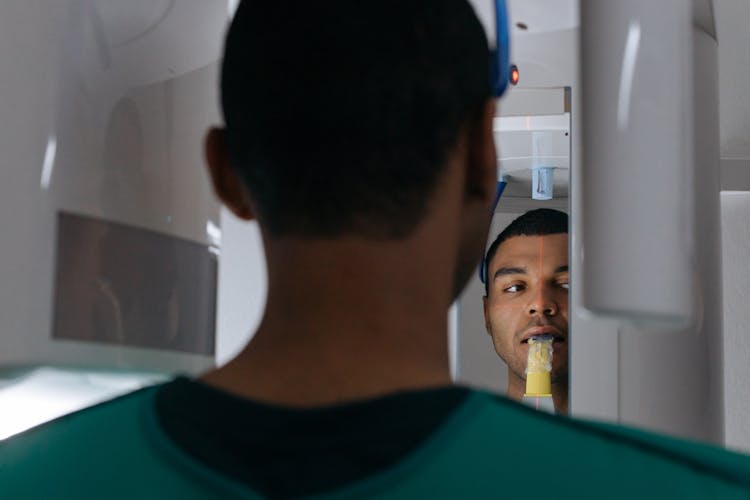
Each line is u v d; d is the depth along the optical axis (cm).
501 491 41
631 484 42
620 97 61
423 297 47
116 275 71
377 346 45
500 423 43
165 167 76
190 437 44
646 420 115
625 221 61
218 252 83
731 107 171
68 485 45
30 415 81
